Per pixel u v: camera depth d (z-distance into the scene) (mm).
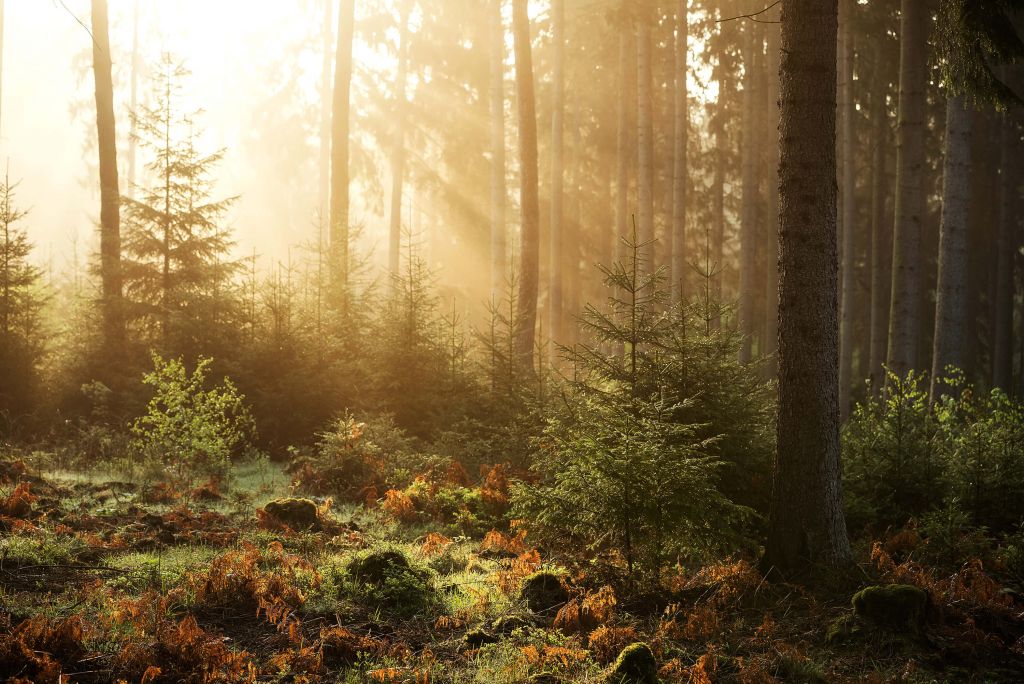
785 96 7246
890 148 31766
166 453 11930
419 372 14719
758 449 8766
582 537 7836
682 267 24281
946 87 9891
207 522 8438
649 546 7000
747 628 6043
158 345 15367
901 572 6797
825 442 7102
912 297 13844
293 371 14477
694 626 5844
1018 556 7680
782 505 7156
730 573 6984
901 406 10219
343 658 5227
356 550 7816
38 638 4891
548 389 12820
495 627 5777
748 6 24484
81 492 9500
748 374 9422
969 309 30344
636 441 7082
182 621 5086
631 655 4941
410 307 15211
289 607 5820
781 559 7082
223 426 13375
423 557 7727
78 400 14844
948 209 13789
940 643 5633
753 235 24484
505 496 9672
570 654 5129
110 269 15922
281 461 13414
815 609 6281
